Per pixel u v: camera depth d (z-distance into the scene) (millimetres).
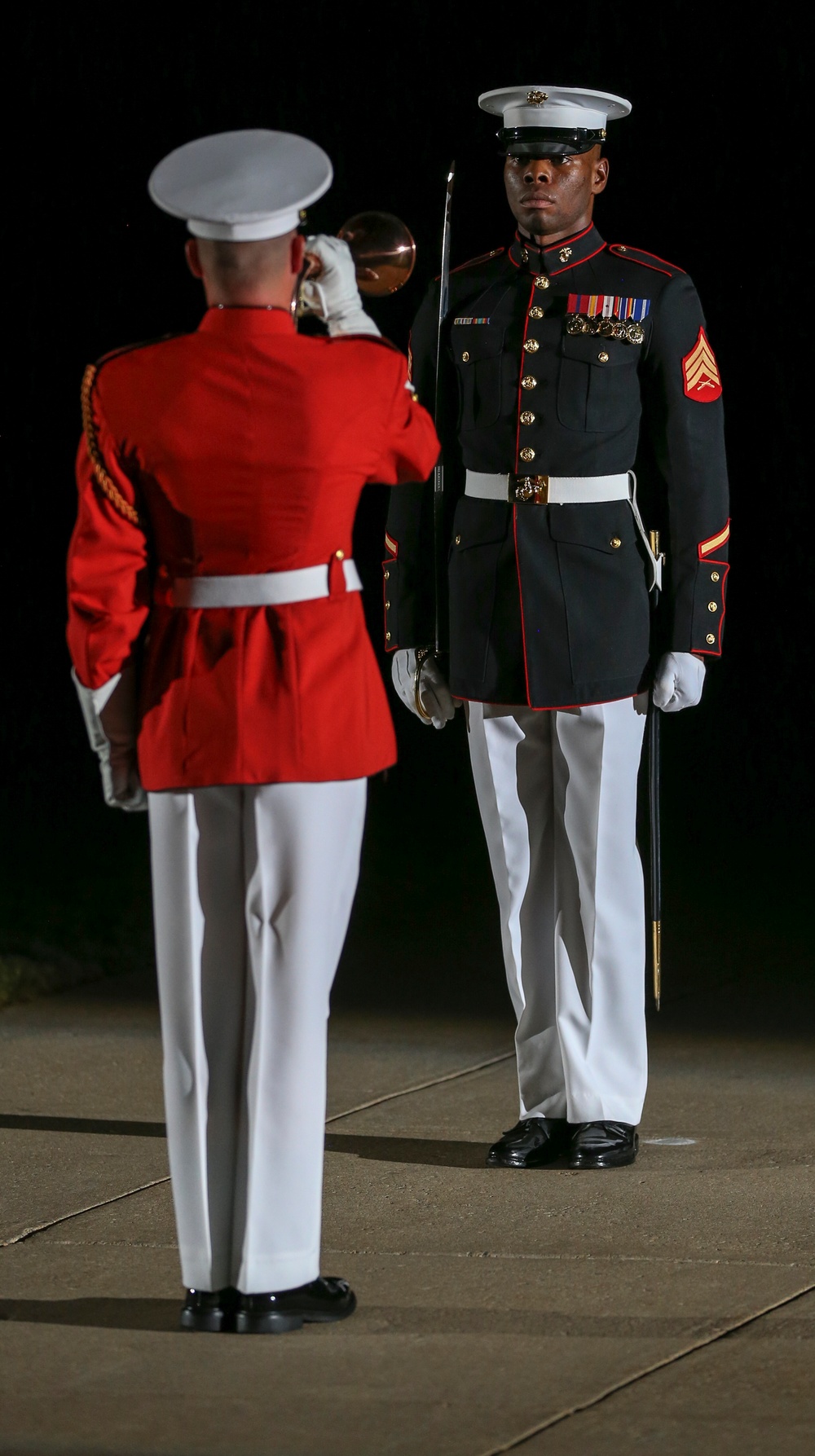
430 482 10438
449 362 10242
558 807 10164
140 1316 8031
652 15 23766
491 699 10078
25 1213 9375
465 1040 12719
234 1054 7781
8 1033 12922
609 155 24672
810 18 23969
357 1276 8469
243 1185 7805
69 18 22844
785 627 26391
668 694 10023
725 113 24547
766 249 25422
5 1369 7496
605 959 10125
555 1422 7000
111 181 23406
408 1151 10367
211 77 23000
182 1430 6953
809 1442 6844
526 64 23359
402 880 17531
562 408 9875
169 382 7422
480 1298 8188
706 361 10023
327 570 7648
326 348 7543
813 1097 11281
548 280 10016
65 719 23125
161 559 7664
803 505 26578
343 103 23250
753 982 14141
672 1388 7285
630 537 9984
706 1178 9805
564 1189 9672
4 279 23969
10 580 24781
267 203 7371
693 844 18844
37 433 24656
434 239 23609
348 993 13984
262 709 7504
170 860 7695
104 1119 11016
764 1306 8047
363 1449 6789
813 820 19750
